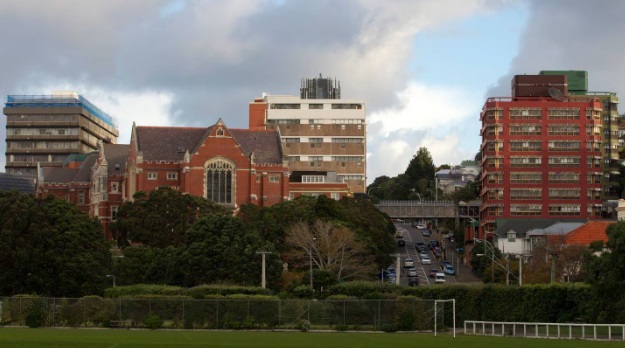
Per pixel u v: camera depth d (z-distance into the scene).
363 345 102.31
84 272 167.62
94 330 120.38
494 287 133.12
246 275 182.75
